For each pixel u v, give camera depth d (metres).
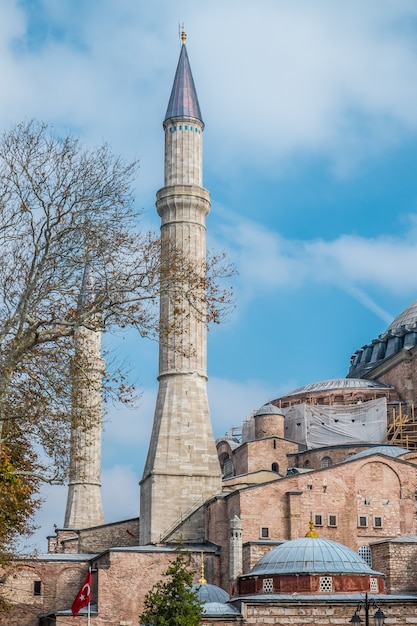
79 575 88.56
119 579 82.00
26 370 45.16
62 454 45.69
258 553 79.75
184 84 108.19
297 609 63.78
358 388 109.94
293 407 110.31
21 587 86.81
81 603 66.62
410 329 117.12
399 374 108.94
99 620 80.56
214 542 87.06
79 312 45.06
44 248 44.12
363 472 87.00
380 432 105.12
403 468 87.62
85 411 46.59
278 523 84.31
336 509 85.44
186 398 96.56
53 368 44.84
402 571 74.56
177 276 47.91
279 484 85.44
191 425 95.69
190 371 97.44
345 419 107.19
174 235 101.12
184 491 93.25
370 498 86.38
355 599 64.25
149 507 93.31
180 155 103.94
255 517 84.12
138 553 83.00
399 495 86.88
